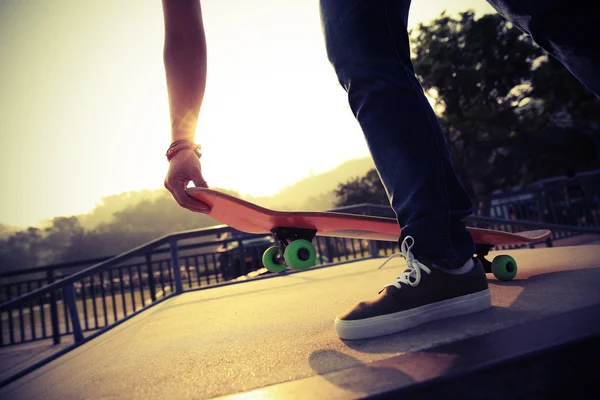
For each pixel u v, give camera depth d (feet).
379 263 17.53
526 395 2.12
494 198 32.07
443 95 76.38
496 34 71.36
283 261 4.96
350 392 2.23
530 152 76.74
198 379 3.42
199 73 4.66
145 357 5.31
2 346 21.75
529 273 6.06
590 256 7.07
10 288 22.82
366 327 3.61
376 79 3.97
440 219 3.82
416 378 2.20
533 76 70.79
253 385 2.86
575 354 2.23
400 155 3.91
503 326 3.03
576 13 3.79
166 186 4.53
